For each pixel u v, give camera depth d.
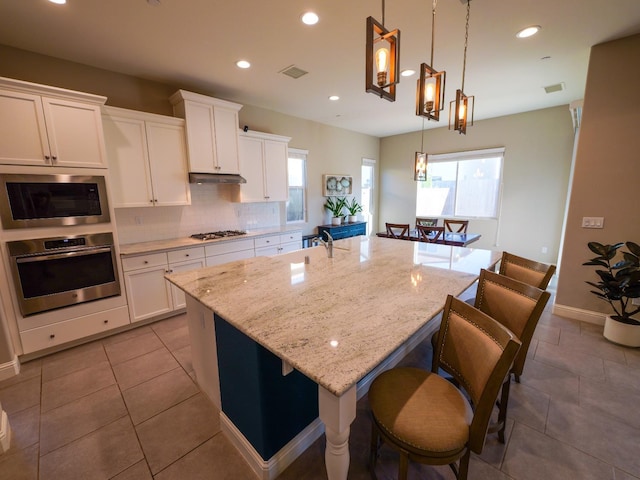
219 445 1.65
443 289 1.69
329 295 1.60
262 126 4.63
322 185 5.84
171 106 3.56
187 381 2.21
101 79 3.05
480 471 1.46
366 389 2.05
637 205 2.71
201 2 2.01
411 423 1.09
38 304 2.42
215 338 1.68
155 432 1.74
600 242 2.92
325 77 3.36
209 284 1.79
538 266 1.94
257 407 1.38
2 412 1.69
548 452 1.56
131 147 3.02
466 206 5.98
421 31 2.47
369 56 1.29
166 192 3.31
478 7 2.15
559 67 3.23
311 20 2.26
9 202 2.24
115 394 2.07
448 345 1.34
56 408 1.94
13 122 2.22
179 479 1.46
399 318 1.30
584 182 2.92
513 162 5.29
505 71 3.32
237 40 2.53
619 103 2.68
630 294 2.46
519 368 1.54
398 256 2.55
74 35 2.40
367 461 1.52
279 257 2.53
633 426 1.72
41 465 1.54
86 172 2.57
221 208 4.20
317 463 1.53
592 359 2.39
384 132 6.61
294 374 1.49
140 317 3.02
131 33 2.39
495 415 1.82
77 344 2.72
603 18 2.30
